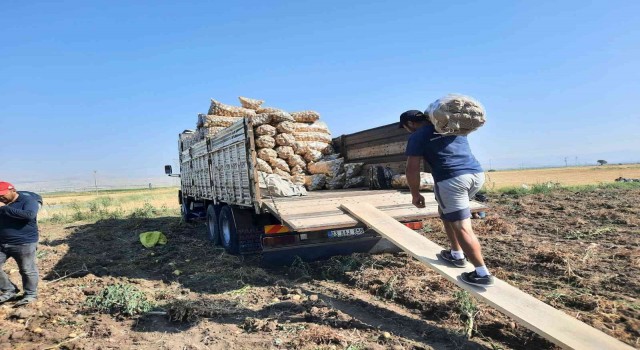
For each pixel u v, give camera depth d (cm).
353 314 479
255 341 413
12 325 483
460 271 431
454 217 415
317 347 390
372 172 835
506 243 743
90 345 423
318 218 596
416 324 439
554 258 608
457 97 403
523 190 1545
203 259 789
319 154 973
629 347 316
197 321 475
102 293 562
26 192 577
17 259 558
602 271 558
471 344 391
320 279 624
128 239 1075
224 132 782
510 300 380
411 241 493
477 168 422
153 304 538
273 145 913
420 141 420
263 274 651
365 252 698
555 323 346
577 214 998
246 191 679
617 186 1580
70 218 1748
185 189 1272
